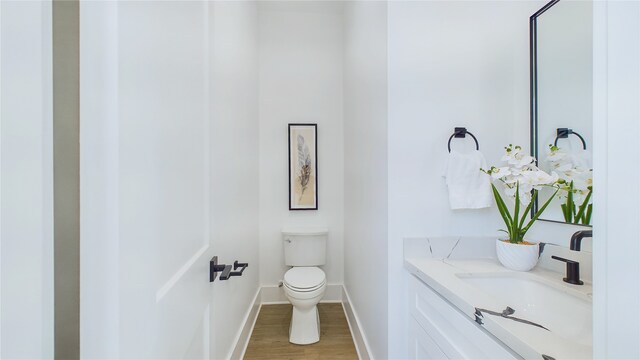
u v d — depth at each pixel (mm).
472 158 1188
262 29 2465
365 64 1643
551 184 984
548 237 1098
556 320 849
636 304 294
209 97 921
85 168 348
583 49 975
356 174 1916
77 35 352
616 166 313
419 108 1218
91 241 352
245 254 1828
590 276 893
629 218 301
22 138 304
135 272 426
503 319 675
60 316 350
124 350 392
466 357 778
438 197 1223
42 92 316
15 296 301
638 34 293
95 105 354
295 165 2473
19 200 303
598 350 326
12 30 296
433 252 1199
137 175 433
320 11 2479
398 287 1206
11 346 299
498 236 1231
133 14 420
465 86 1235
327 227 2496
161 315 523
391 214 1211
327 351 1764
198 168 793
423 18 1220
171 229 585
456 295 813
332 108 2514
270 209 2465
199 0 811
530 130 1183
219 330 1188
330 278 2498
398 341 1200
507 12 1245
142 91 452
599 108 331
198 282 765
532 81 1174
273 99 2477
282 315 2234
